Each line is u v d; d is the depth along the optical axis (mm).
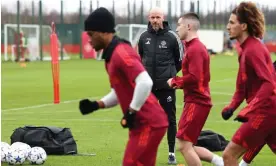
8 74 61656
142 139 11195
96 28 11117
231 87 47156
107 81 53188
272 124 12656
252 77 12891
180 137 14969
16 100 37406
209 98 14977
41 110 32344
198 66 14672
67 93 42156
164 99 18359
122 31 93250
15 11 99250
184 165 17766
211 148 19359
